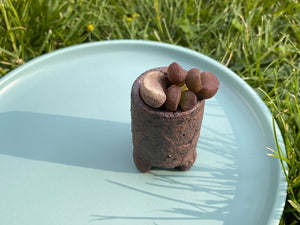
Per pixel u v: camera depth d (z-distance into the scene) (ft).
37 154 1.14
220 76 1.36
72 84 1.34
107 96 1.31
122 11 1.73
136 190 1.08
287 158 1.16
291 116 1.31
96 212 1.03
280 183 1.06
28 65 1.34
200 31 1.68
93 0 1.68
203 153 1.17
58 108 1.26
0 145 1.16
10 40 1.52
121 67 1.41
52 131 1.20
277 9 1.77
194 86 0.92
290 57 1.55
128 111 1.27
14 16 1.53
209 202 1.06
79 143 1.18
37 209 1.03
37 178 1.09
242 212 1.04
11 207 1.03
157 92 0.90
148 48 1.46
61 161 1.13
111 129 1.22
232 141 1.20
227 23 1.71
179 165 1.10
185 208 1.05
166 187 1.09
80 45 1.42
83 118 1.24
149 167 1.10
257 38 1.61
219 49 1.60
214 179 1.11
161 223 1.02
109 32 1.69
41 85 1.33
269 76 1.51
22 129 1.20
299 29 1.67
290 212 1.16
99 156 1.15
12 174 1.10
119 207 1.04
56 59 1.39
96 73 1.38
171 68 0.92
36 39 1.57
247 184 1.10
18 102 1.27
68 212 1.03
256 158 1.16
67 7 1.61
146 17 1.76
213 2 1.79
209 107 1.28
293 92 1.43
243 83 1.31
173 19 1.70
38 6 1.54
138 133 1.01
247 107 1.27
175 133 0.97
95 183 1.09
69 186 1.08
